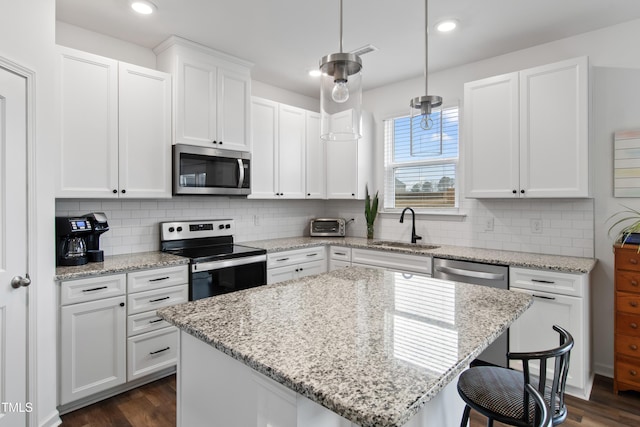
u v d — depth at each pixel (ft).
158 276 8.26
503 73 10.34
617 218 8.66
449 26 8.70
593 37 8.95
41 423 6.33
